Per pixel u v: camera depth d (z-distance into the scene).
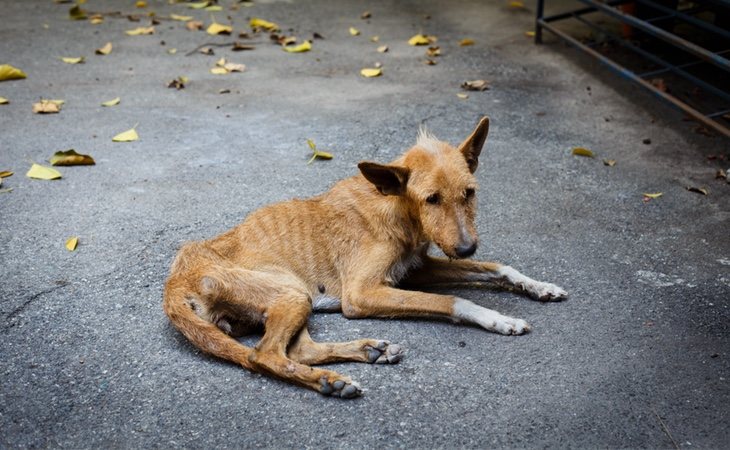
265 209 2.41
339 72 3.76
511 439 2.01
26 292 2.40
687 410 2.07
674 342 2.24
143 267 2.49
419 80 3.66
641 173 2.95
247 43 4.21
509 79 3.67
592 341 2.24
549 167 2.99
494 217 2.72
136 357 2.21
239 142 3.13
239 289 2.21
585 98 3.49
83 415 2.08
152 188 2.85
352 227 2.35
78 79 3.64
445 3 5.03
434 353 2.21
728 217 2.71
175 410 2.09
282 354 2.15
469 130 3.22
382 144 3.11
